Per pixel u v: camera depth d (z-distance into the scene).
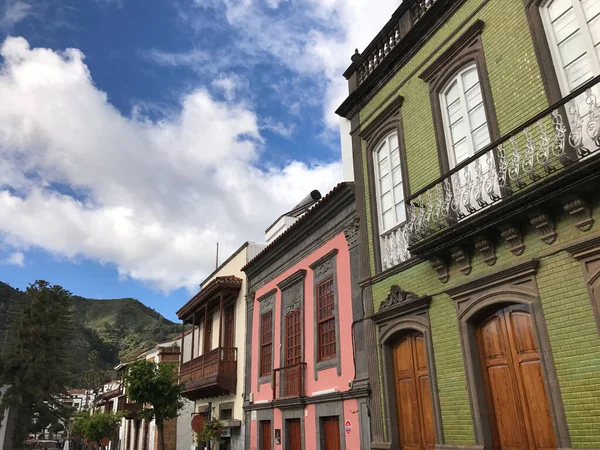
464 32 8.67
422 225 8.52
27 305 44.34
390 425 9.41
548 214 6.48
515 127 7.37
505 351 7.33
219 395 20.45
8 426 40.09
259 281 18.28
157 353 32.88
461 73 8.91
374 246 10.66
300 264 14.98
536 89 7.19
